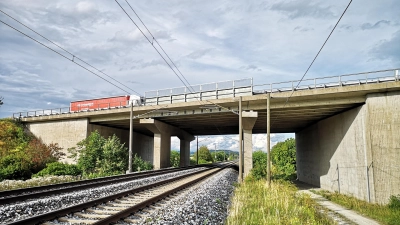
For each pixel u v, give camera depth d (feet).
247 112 124.98
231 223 36.37
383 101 93.50
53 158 136.77
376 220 66.80
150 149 237.04
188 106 131.64
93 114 153.38
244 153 140.05
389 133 90.84
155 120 154.20
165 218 32.96
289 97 108.68
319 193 120.06
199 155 401.08
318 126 149.18
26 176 108.68
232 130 214.28
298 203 64.34
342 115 116.78
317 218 54.65
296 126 175.52
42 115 172.55
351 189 105.29
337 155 120.78
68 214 32.78
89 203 37.37
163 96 140.67
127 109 144.87
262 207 47.98
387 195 87.61
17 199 41.88
